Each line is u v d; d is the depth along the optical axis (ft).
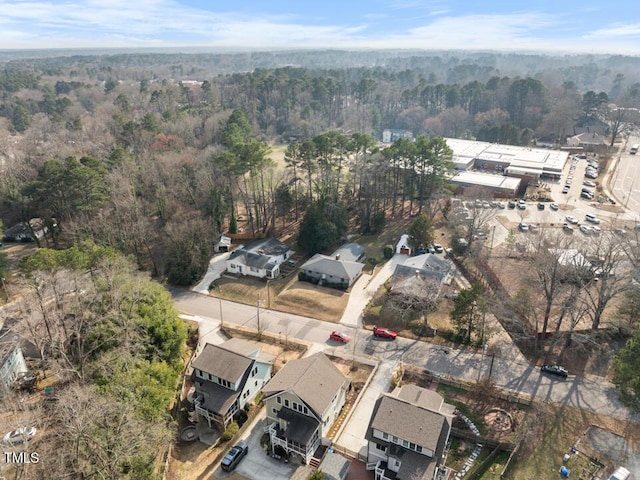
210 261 241.14
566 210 288.92
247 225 281.74
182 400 142.92
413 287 181.47
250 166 253.03
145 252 236.84
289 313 192.34
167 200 251.60
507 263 220.23
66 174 217.97
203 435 131.64
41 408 121.49
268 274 222.89
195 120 420.77
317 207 249.34
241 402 137.49
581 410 134.62
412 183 286.87
